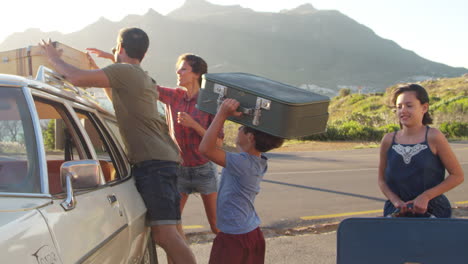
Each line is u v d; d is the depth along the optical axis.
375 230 2.74
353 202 9.04
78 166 2.45
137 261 3.48
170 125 4.85
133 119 3.72
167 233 3.69
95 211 2.65
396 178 3.55
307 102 2.92
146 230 3.70
